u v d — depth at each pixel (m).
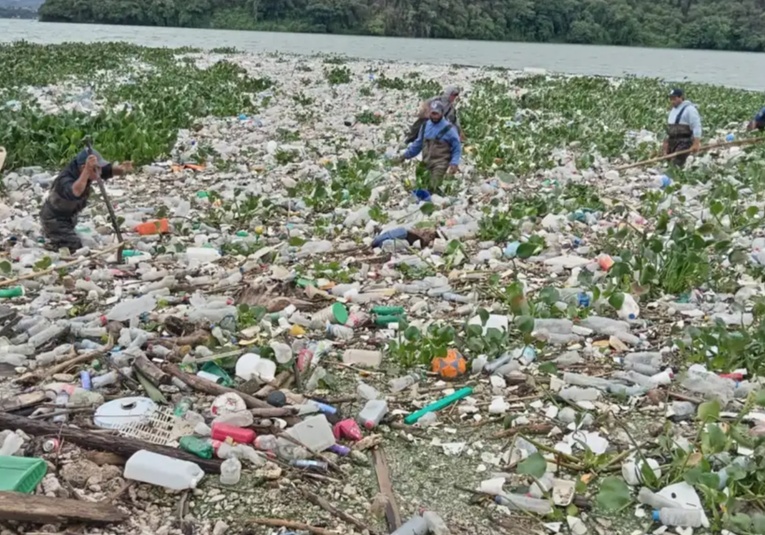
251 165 12.86
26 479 3.97
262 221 9.47
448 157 11.04
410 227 8.78
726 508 3.96
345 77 28.42
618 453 4.61
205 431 4.56
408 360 5.64
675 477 4.29
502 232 8.78
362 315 6.36
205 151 13.45
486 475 4.41
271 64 34.22
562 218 9.70
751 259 8.22
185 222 9.24
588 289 6.97
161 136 13.52
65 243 8.05
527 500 4.10
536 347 5.95
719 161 14.56
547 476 4.29
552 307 6.53
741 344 5.60
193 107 18.28
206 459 4.35
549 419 4.99
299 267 7.66
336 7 95.50
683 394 5.29
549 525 4.00
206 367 5.38
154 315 6.15
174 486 4.12
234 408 4.80
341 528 3.92
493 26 99.94
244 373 5.32
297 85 26.42
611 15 100.75
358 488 4.26
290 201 10.23
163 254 7.96
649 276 7.11
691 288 7.30
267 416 4.79
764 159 13.92
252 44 61.56
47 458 4.30
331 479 4.31
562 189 11.39
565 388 5.32
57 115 14.33
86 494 4.05
